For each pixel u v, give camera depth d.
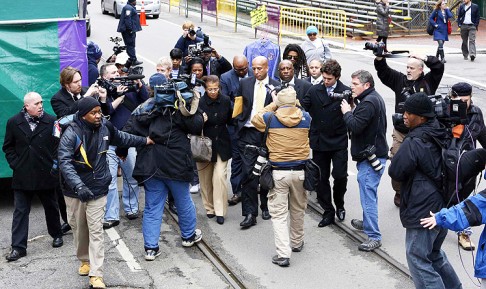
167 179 8.23
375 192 8.51
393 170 6.63
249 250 8.63
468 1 21.98
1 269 8.22
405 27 27.66
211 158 9.24
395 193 10.42
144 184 8.33
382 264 8.18
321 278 7.84
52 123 8.52
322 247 8.70
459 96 8.09
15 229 8.48
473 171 6.53
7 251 8.73
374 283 7.70
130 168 9.55
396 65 20.88
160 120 8.17
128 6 21.12
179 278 7.91
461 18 22.14
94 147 7.39
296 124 7.99
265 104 9.27
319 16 27.78
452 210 6.04
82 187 7.19
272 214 8.20
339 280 7.78
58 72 10.02
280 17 26.48
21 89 9.91
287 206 8.23
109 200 9.34
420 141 6.55
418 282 6.75
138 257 8.47
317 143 9.07
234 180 10.20
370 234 8.55
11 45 9.78
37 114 8.40
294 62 10.96
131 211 9.68
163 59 10.05
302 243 8.59
